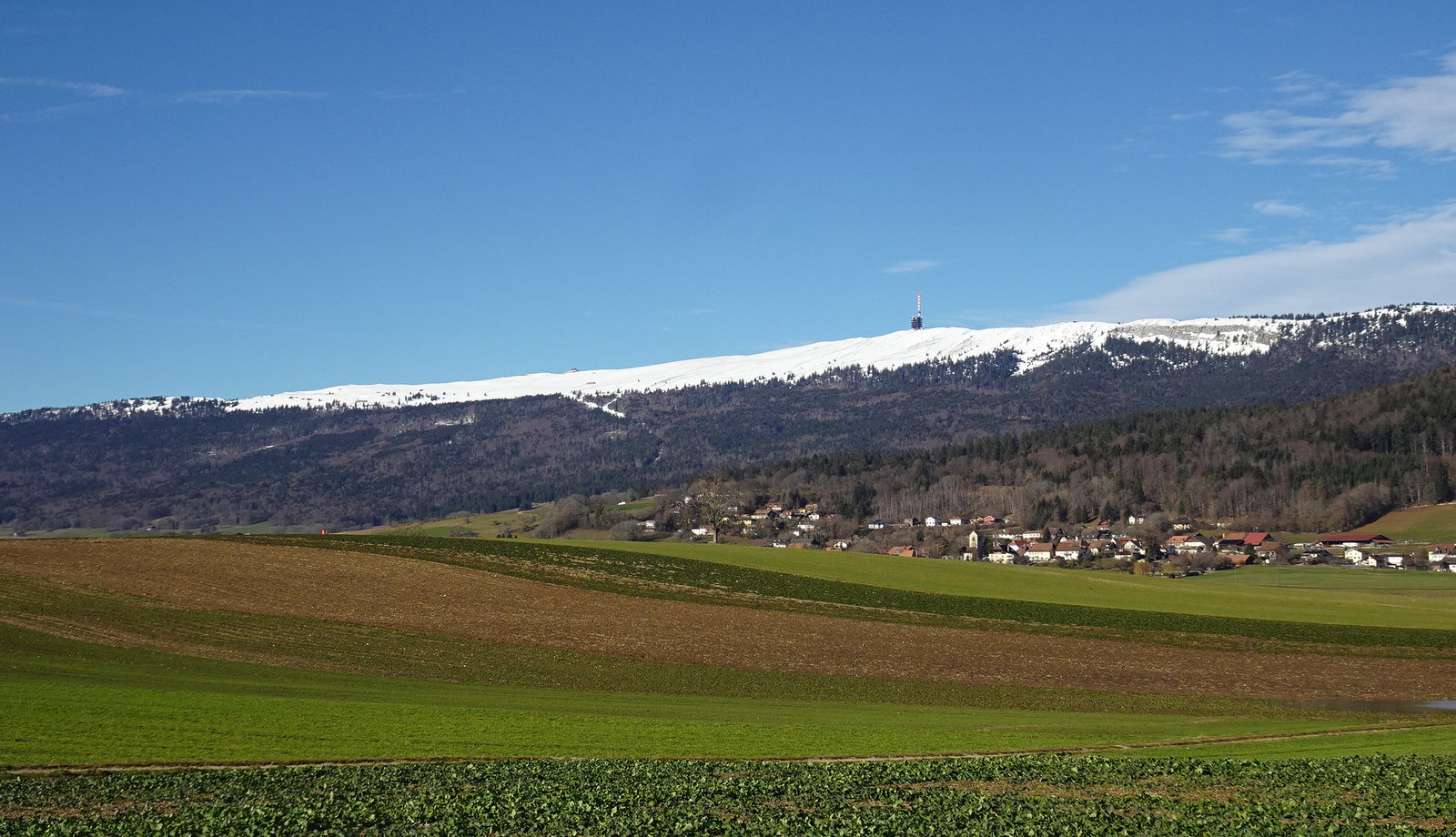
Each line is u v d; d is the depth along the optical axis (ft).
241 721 117.91
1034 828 78.95
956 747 118.62
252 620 198.18
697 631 214.90
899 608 257.34
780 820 81.41
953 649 208.85
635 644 200.13
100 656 160.25
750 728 127.34
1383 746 119.44
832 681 176.24
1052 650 210.59
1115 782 95.35
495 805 84.38
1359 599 295.69
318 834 76.43
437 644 189.98
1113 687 179.32
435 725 121.39
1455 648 224.12
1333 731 135.85
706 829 78.84
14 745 101.91
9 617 183.52
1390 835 76.95
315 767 98.78
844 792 91.45
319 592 229.45
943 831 78.43
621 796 88.22
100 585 218.18
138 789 88.89
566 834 76.84
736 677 176.65
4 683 130.41
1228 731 135.33
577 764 102.32
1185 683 183.62
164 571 237.86
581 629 211.61
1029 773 98.99
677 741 118.52
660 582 275.59
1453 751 114.73
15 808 82.17
